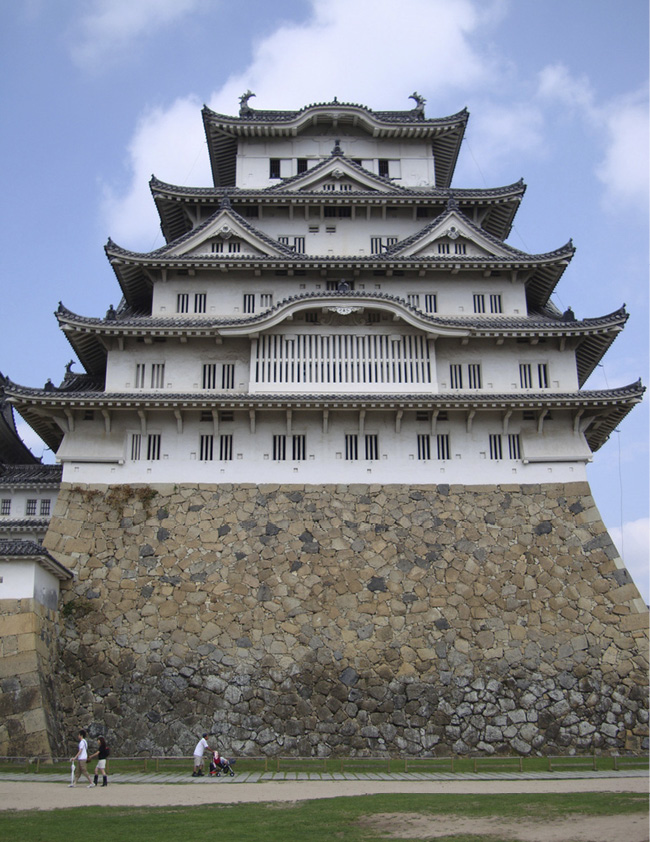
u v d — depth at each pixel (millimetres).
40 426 43594
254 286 46125
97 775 27703
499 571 39375
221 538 39688
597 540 40219
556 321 44094
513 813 20781
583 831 18422
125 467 41156
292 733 35719
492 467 41719
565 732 36219
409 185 53969
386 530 40062
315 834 18344
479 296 46750
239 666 36844
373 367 42906
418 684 36781
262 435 41812
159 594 38375
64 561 39031
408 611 38250
